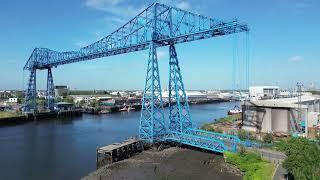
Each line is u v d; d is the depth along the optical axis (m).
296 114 73.19
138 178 45.62
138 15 70.25
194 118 127.44
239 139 60.47
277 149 52.38
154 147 63.00
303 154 34.31
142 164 52.81
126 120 121.44
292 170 34.69
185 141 61.84
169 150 62.34
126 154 57.97
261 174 42.22
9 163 56.78
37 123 112.62
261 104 77.19
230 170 48.78
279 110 75.12
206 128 79.56
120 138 80.31
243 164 47.97
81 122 115.50
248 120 80.06
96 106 171.62
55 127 101.56
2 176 49.41
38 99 184.62
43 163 56.75
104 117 134.00
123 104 187.75
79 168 53.56
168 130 67.94
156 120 68.88
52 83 134.12
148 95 85.31
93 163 56.62
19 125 106.94
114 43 78.19
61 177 48.94
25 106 127.06
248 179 42.19
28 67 127.25
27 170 52.56
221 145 56.81
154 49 67.06
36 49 125.00
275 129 75.25
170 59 69.94
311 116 78.69
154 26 67.25
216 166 51.00
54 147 69.88
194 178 45.44
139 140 62.19
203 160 54.69
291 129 73.62
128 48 75.31
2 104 165.38
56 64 116.75
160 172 48.34
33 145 72.06
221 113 152.88
